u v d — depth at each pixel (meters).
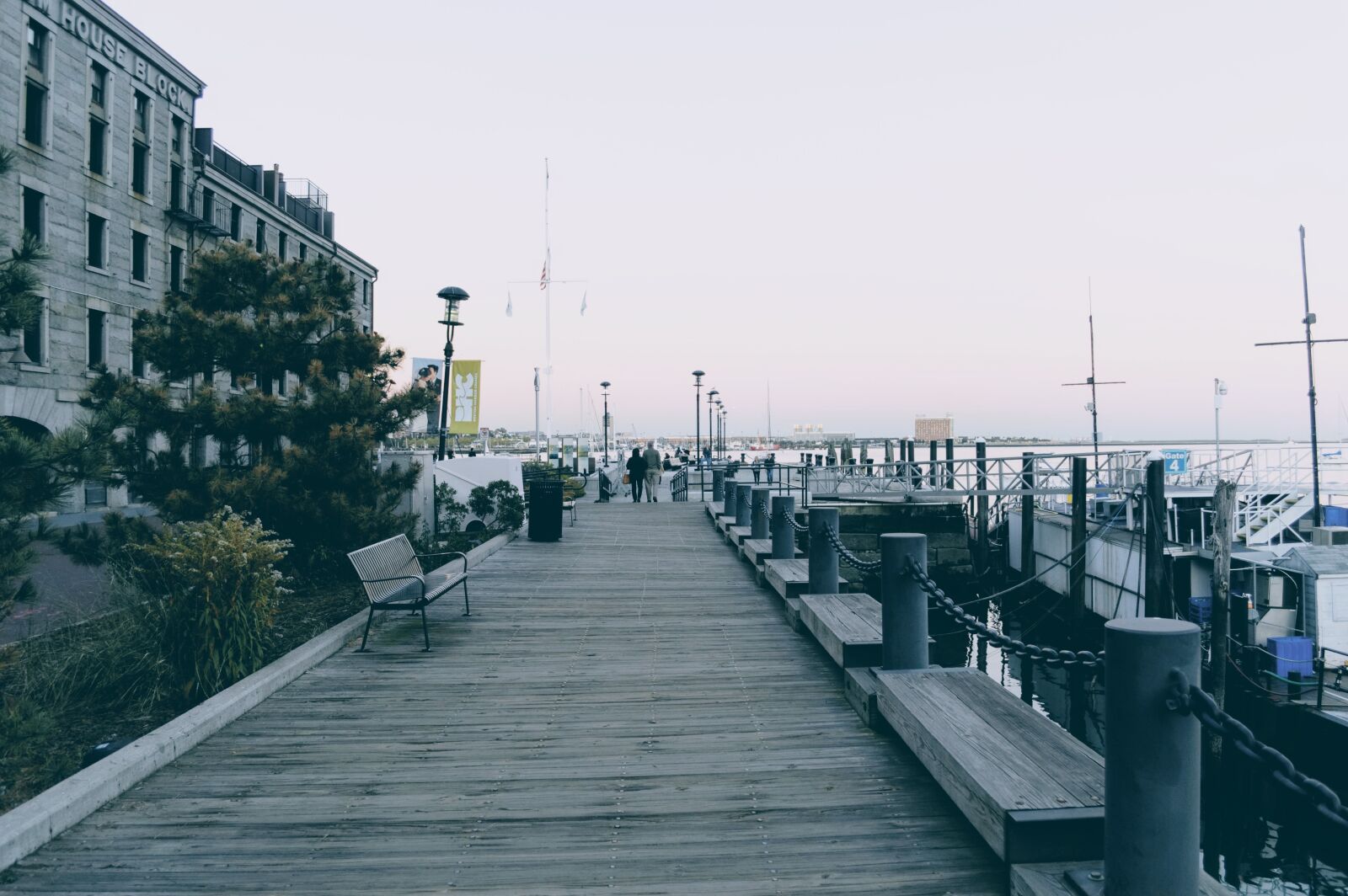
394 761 5.07
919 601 5.57
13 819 3.98
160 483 9.85
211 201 39.88
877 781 4.73
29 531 5.71
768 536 13.54
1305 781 2.24
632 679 6.82
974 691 5.03
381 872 3.76
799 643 8.06
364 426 10.60
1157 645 2.80
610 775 4.85
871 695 5.57
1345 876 11.17
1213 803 13.84
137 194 33.66
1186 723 2.79
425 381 12.05
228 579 7.07
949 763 4.07
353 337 11.55
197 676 6.66
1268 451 26.88
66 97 29.42
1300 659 15.87
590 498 32.69
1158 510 20.06
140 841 4.07
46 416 28.02
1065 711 19.02
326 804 4.47
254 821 4.28
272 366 11.01
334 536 10.38
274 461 10.49
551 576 12.14
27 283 5.86
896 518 29.28
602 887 3.62
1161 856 2.78
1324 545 20.89
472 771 4.91
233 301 11.27
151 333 10.48
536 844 4.02
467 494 17.89
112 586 8.56
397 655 7.61
